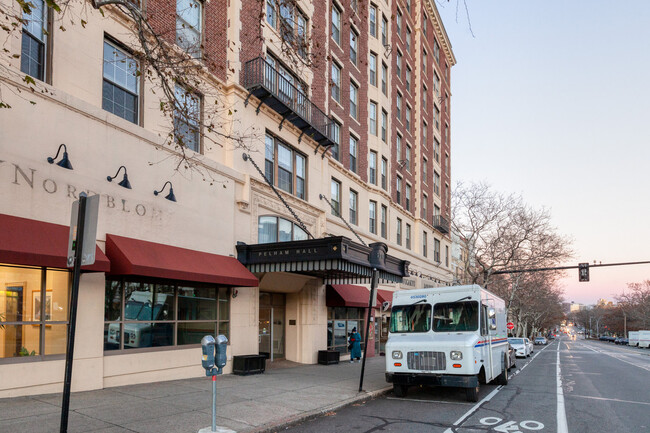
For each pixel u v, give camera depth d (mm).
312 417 8977
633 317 103562
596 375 18828
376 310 26562
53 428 6766
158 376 11742
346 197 23828
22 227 8562
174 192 12633
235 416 8281
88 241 5191
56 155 9492
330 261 13992
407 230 33594
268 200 16875
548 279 45281
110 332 10727
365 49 27406
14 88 8883
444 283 41281
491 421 9008
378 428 8266
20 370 8680
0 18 8812
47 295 9344
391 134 30938
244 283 13555
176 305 12578
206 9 14805
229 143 15141
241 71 15797
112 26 11523
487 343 12719
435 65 42781
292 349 18969
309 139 19844
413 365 11461
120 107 11867
